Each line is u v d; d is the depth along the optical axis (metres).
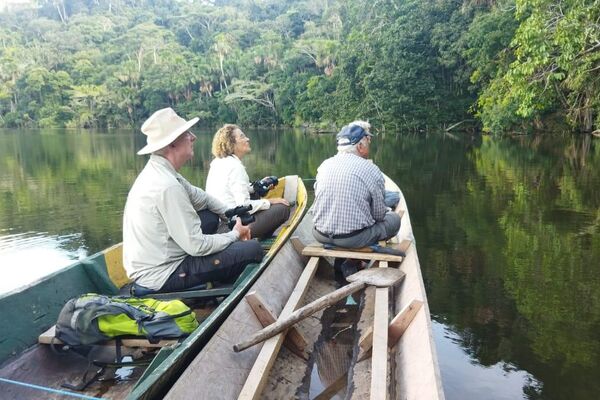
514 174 10.69
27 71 56.47
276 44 50.44
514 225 6.23
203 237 2.91
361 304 3.12
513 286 4.24
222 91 51.81
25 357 2.44
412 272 3.11
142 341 2.43
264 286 3.07
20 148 23.27
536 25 10.55
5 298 2.53
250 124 48.22
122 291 3.32
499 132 22.81
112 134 39.53
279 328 2.49
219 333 2.38
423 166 12.62
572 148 15.91
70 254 5.89
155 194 2.76
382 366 2.12
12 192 10.11
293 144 24.11
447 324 3.57
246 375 2.34
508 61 19.20
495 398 2.71
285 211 4.28
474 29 22.75
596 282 4.30
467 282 4.34
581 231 5.89
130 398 1.78
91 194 9.78
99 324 2.39
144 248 2.85
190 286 2.99
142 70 56.28
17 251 5.99
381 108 30.61
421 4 29.03
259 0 78.88
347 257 3.53
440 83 29.67
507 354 3.16
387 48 29.41
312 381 2.56
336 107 36.62
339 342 2.97
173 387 1.92
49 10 88.94
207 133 41.41
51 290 2.84
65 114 55.47
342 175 3.46
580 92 17.22
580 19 10.41
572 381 2.86
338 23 50.69
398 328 2.55
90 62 62.50
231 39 61.22
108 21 79.62
